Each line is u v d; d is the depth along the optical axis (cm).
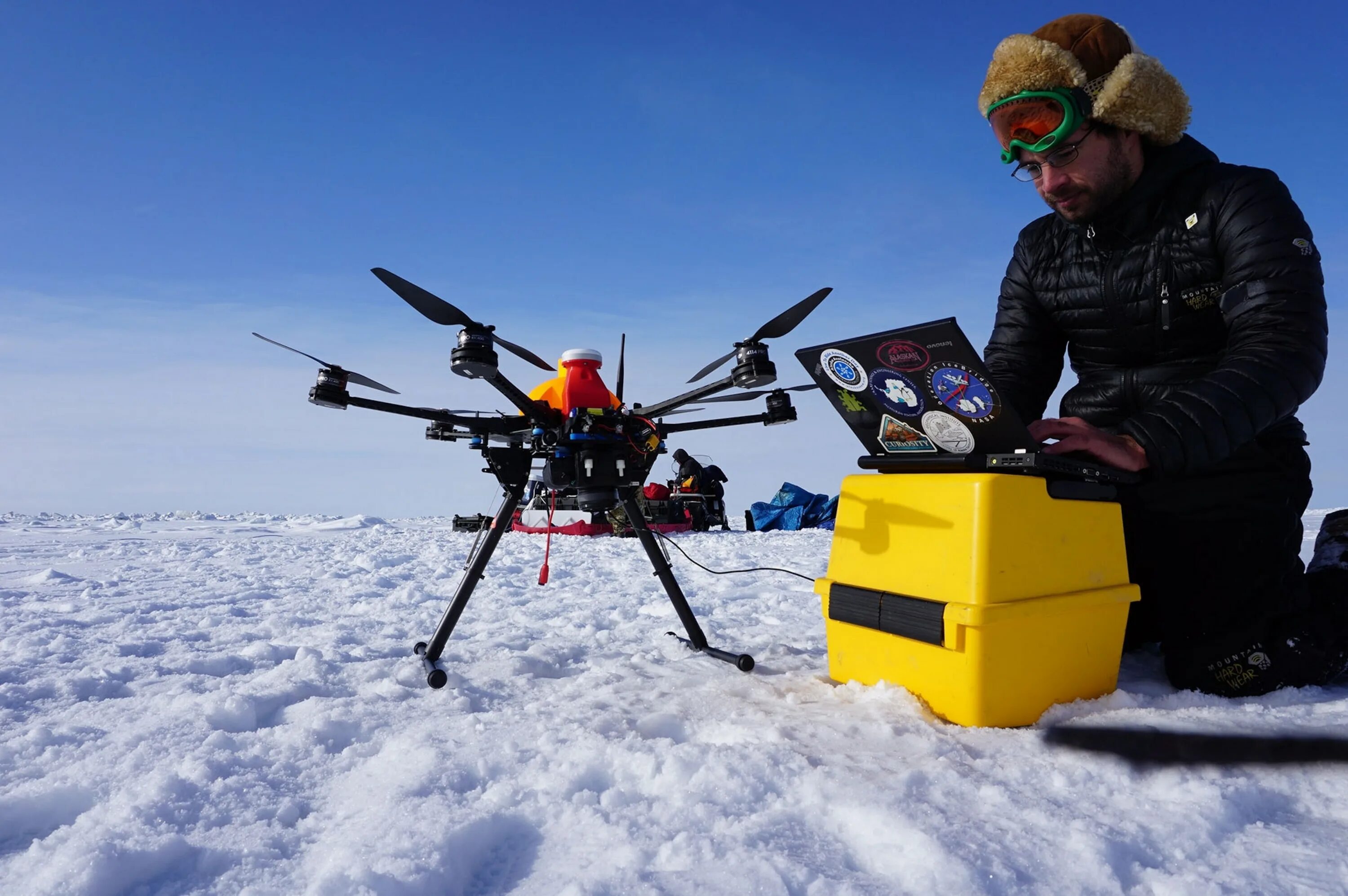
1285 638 175
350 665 221
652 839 106
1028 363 238
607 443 209
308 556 637
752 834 106
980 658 156
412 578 482
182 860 104
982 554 157
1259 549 183
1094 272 210
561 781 126
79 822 113
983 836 104
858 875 95
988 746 143
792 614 317
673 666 214
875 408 184
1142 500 198
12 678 208
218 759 137
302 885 96
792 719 161
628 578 461
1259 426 159
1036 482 164
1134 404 210
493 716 166
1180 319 196
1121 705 170
